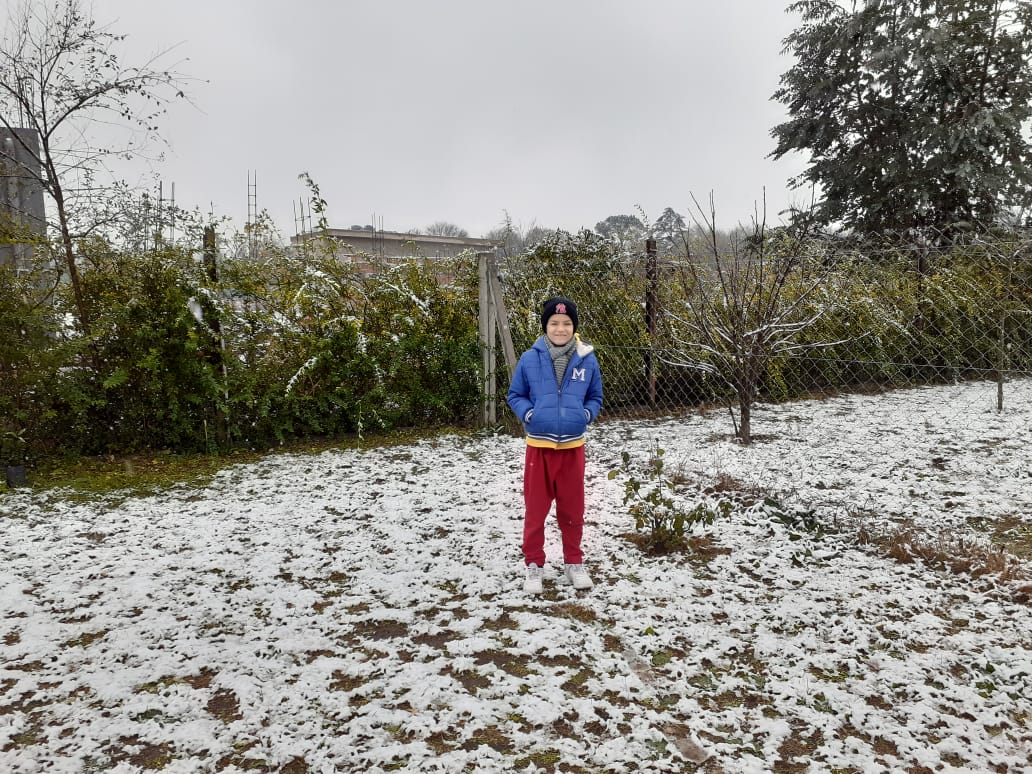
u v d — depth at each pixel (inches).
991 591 120.7
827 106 605.3
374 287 277.3
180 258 233.8
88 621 116.3
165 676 98.7
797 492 180.7
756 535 152.9
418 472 219.1
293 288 261.4
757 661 100.7
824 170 600.7
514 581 131.0
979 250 304.8
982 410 291.1
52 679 97.0
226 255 247.4
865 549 142.9
